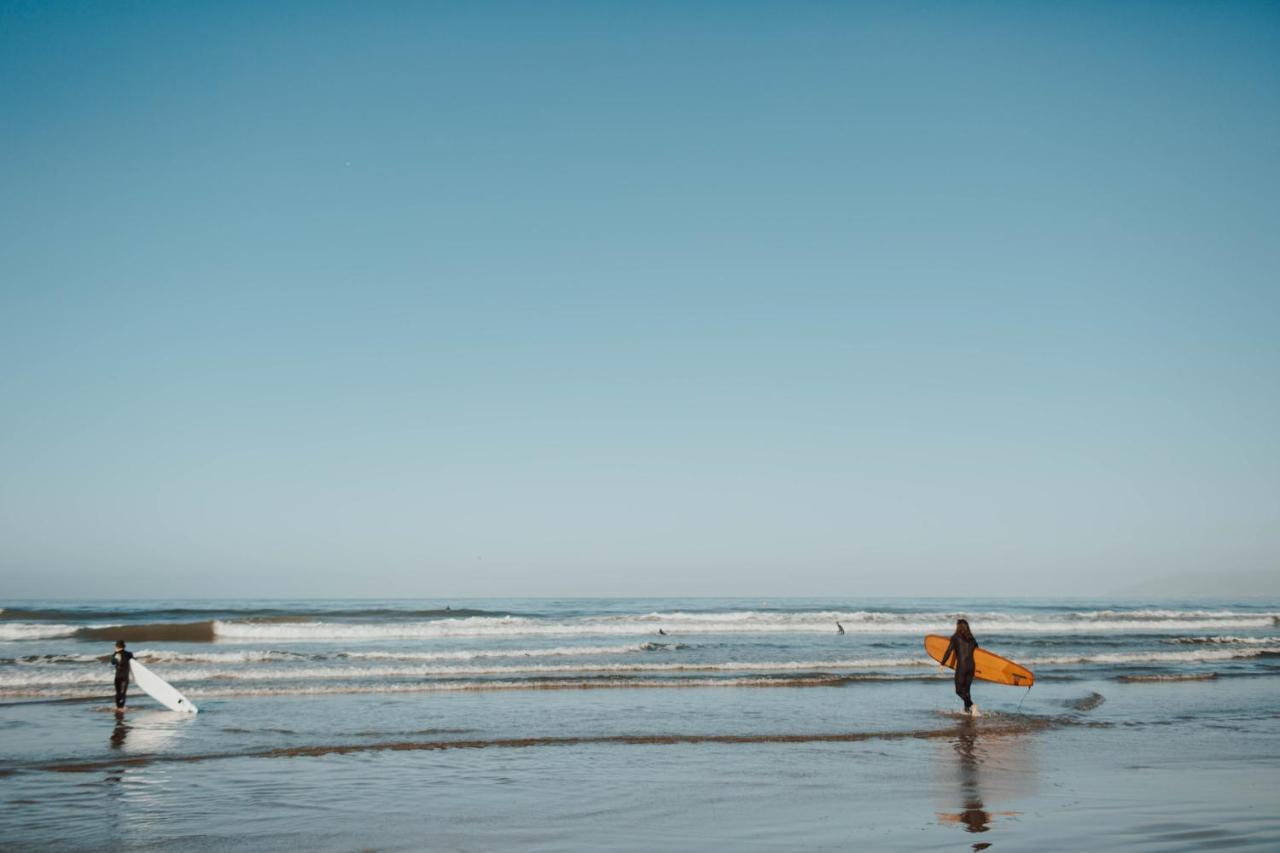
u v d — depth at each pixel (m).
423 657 26.17
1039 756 12.95
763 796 10.27
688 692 19.89
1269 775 11.52
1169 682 22.73
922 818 9.03
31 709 17.14
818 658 27.67
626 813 9.43
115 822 9.15
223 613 48.28
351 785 10.95
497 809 9.66
